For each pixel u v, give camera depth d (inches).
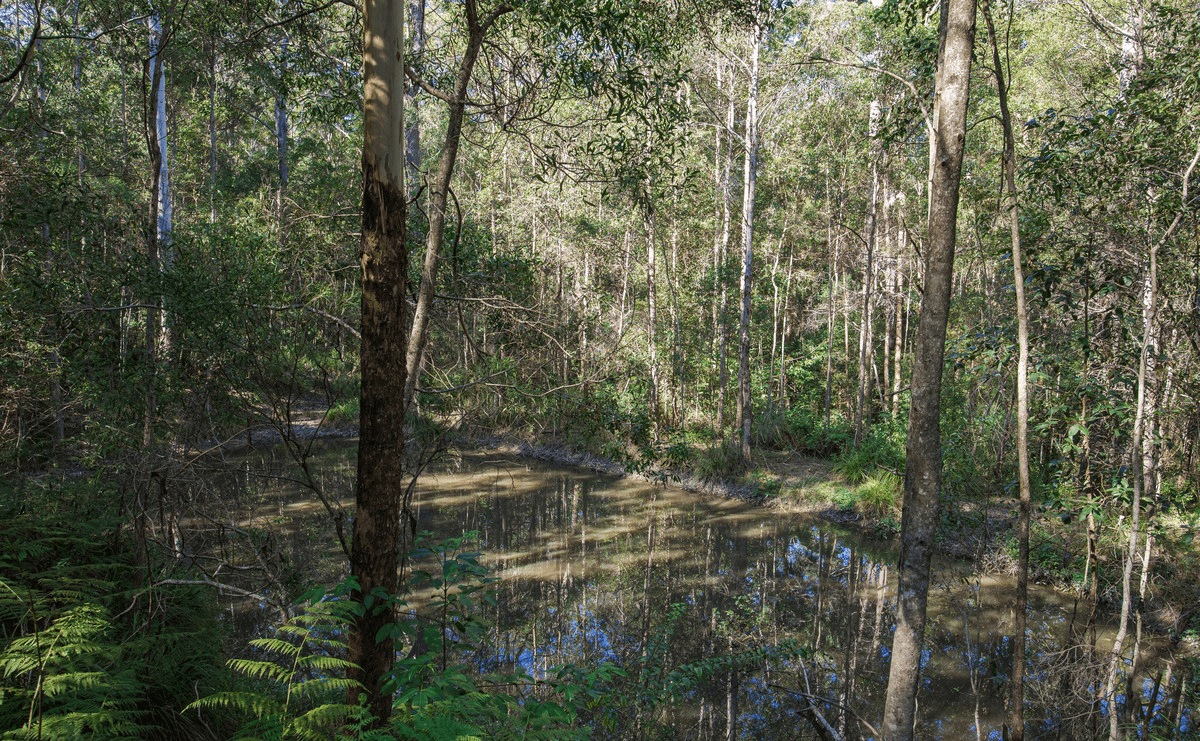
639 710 274.7
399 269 152.9
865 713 285.7
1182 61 267.0
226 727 158.2
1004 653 336.2
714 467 677.9
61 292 255.6
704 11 295.4
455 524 550.9
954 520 411.2
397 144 151.2
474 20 265.4
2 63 337.7
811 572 463.8
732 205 866.8
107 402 251.0
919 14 337.7
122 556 199.0
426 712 101.8
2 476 248.1
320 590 129.6
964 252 545.0
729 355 944.9
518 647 340.2
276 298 273.1
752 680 313.7
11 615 127.7
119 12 334.3
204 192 986.1
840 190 783.7
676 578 449.4
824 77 667.4
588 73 267.7
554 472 730.8
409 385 265.1
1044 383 296.4
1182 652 316.8
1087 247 272.7
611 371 333.1
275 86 321.4
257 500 522.9
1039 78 500.1
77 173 297.4
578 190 744.3
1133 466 247.9
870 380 930.7
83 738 103.0
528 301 349.7
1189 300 284.5
